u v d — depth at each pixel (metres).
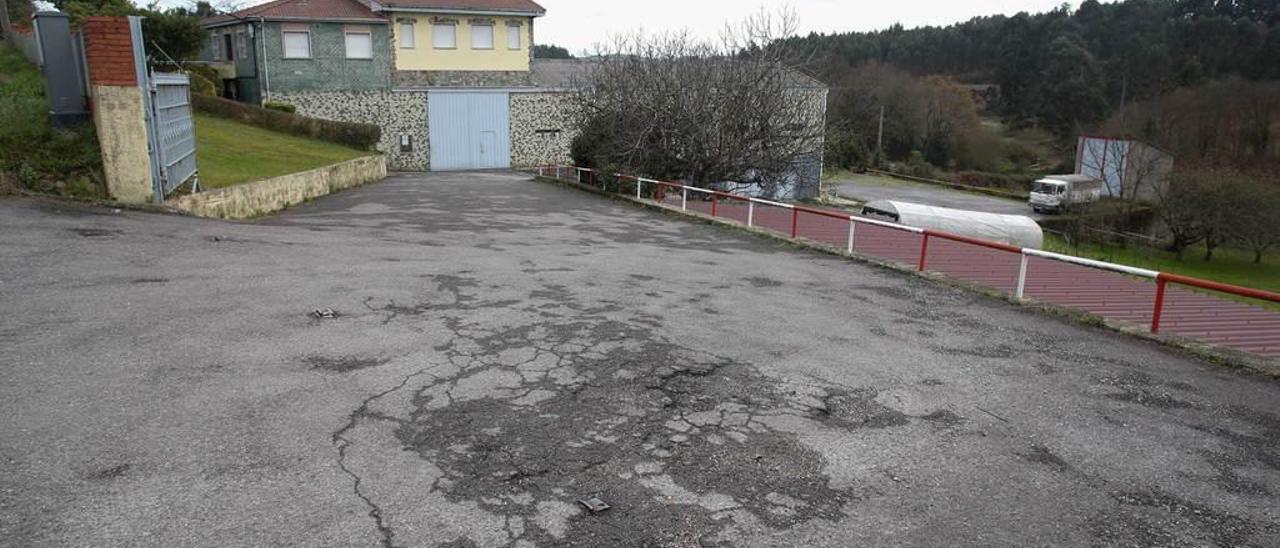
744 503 3.64
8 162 9.98
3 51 15.47
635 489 3.72
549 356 5.62
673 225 15.69
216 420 4.16
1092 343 6.91
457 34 36.78
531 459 3.96
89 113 10.73
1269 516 3.79
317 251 9.33
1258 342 7.93
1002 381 5.65
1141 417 5.04
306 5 34.66
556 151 38.78
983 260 13.02
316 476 3.63
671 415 4.63
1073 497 3.88
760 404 4.89
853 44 96.50
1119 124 50.66
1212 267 33.06
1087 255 33.81
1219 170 35.19
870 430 4.58
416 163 36.53
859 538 3.39
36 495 3.31
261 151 22.28
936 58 94.19
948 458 4.25
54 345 5.12
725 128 22.77
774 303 7.97
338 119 34.97
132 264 7.53
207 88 31.19
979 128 68.88
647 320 6.85
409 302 6.98
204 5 39.53
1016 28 84.88
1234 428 4.92
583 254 10.98
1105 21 78.69
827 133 25.75
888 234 15.62
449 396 4.73
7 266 6.99
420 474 3.73
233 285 7.07
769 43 23.38
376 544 3.13
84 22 10.04
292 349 5.38
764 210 19.73
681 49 23.30
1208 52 62.16
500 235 12.93
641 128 22.48
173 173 11.84
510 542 3.21
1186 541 3.52
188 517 3.23
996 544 3.41
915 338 6.80
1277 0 67.44
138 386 4.54
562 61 45.41
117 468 3.58
